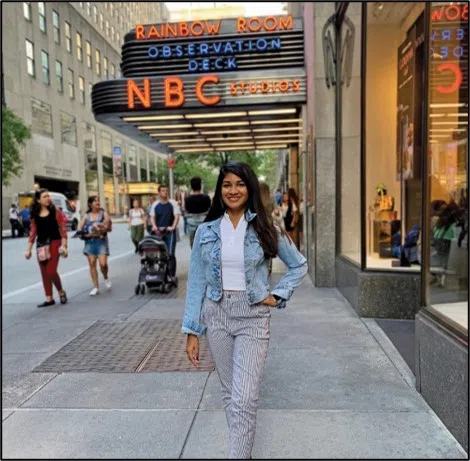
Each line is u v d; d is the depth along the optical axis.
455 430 3.00
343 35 7.23
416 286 5.80
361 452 2.88
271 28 9.20
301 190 10.88
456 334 3.08
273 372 4.16
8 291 8.73
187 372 4.26
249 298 2.52
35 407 3.61
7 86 35.19
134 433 3.18
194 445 3.01
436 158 4.03
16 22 36.72
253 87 8.91
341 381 3.95
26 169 37.41
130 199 58.38
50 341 5.33
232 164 2.59
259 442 3.00
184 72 9.19
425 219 3.86
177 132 11.72
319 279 7.88
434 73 4.19
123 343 5.18
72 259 13.68
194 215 7.82
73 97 47.41
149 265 7.95
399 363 4.34
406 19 6.81
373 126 6.96
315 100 7.69
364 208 6.57
